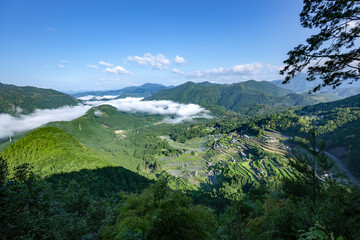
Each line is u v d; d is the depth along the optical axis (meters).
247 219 14.14
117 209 10.81
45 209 8.09
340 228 6.05
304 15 8.77
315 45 8.31
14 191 6.39
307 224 7.32
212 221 8.74
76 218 14.56
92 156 108.75
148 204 9.15
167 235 7.54
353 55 7.71
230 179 128.50
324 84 8.97
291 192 15.52
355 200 6.42
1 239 6.27
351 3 7.00
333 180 7.86
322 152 8.84
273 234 8.24
